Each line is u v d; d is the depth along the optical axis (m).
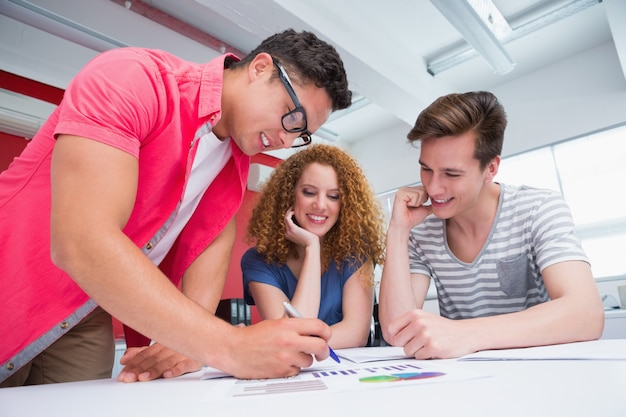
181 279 1.09
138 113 0.67
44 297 0.74
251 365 0.57
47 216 0.75
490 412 0.29
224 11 2.55
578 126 3.86
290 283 1.62
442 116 1.11
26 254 0.74
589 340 0.85
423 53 3.85
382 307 1.28
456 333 0.76
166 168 0.82
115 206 0.58
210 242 1.08
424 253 1.43
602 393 0.33
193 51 3.28
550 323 0.82
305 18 2.72
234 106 0.90
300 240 1.56
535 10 3.27
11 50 2.88
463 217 1.31
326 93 0.93
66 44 3.11
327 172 1.63
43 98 3.10
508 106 4.29
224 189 1.09
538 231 1.18
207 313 0.59
